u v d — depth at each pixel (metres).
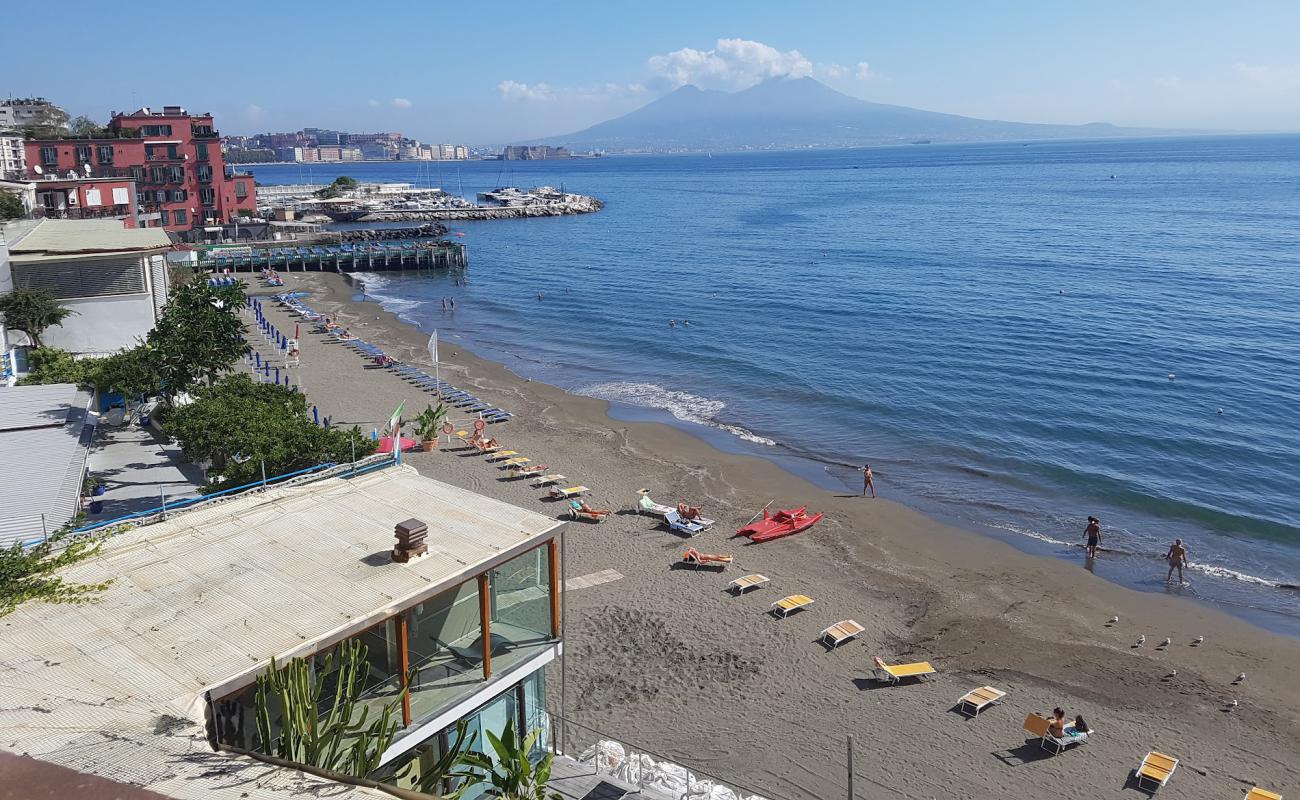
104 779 8.21
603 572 34.38
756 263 121.06
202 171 129.25
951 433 51.38
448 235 169.12
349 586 14.80
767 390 61.16
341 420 52.09
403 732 14.84
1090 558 36.00
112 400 41.66
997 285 97.06
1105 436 49.94
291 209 184.88
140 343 44.16
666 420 54.91
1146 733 24.88
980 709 25.94
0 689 11.68
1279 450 47.06
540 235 168.62
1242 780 22.95
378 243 139.38
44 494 23.14
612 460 47.22
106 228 52.50
